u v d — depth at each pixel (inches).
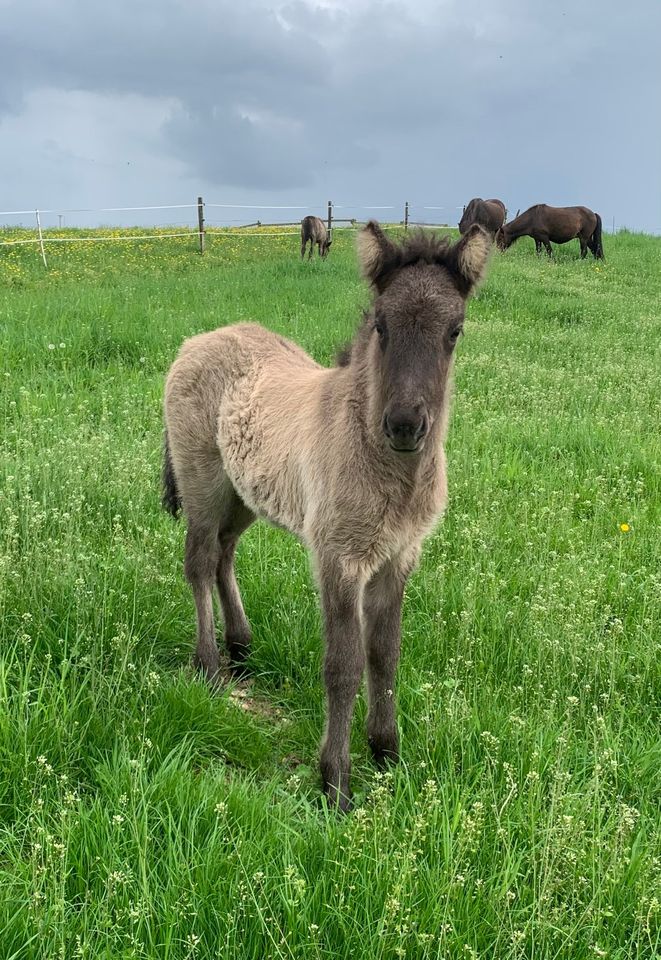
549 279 786.8
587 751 146.9
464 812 121.2
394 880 109.3
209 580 186.1
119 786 124.9
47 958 98.0
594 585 199.5
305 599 198.1
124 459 244.2
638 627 181.5
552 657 171.3
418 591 200.4
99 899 106.4
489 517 241.3
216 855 112.7
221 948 100.6
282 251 930.7
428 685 146.3
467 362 418.6
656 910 108.3
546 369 436.1
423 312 135.3
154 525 228.5
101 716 143.2
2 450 248.4
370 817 120.6
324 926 106.0
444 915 103.6
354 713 167.6
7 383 322.7
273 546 223.6
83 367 359.3
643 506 260.4
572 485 271.3
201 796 125.2
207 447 186.2
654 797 142.1
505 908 107.5
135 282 588.7
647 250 1164.5
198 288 567.2
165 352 390.6
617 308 635.5
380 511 143.9
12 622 164.2
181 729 149.1
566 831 114.9
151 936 100.5
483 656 177.0
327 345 414.3
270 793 132.8
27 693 134.6
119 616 169.9
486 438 310.8
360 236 147.2
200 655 178.9
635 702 164.6
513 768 138.2
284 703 172.9
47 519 205.2
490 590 197.8
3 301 450.3
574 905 112.9
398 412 129.2
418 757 146.6
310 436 156.2
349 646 145.6
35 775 126.7
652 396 395.2
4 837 118.0
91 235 968.3
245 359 185.6
